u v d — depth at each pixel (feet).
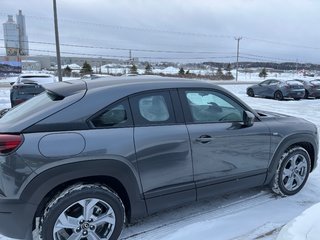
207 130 12.08
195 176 11.96
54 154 9.37
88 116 10.14
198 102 12.40
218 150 12.36
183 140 11.48
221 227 12.15
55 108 9.98
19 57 214.69
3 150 9.18
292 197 14.88
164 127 11.27
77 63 337.93
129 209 11.10
